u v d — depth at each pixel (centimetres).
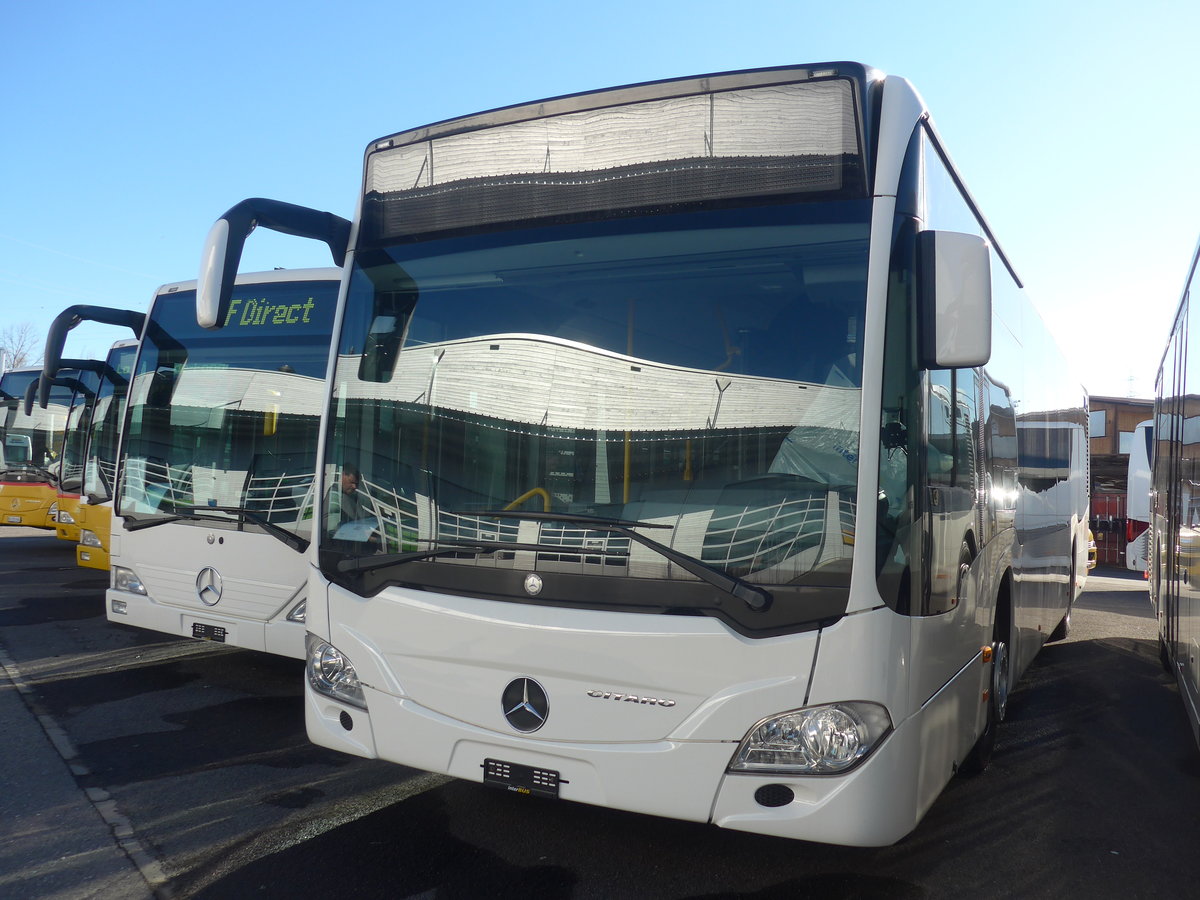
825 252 331
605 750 329
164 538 668
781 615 311
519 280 378
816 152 338
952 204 414
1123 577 2072
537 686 340
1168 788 518
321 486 410
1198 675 518
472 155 398
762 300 337
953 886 386
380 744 377
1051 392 759
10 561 1416
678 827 436
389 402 398
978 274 317
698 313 345
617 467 344
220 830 428
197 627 648
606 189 369
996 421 489
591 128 373
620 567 331
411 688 369
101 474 945
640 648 323
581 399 356
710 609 317
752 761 312
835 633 306
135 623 682
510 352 373
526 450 361
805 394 324
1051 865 410
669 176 358
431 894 366
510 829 431
